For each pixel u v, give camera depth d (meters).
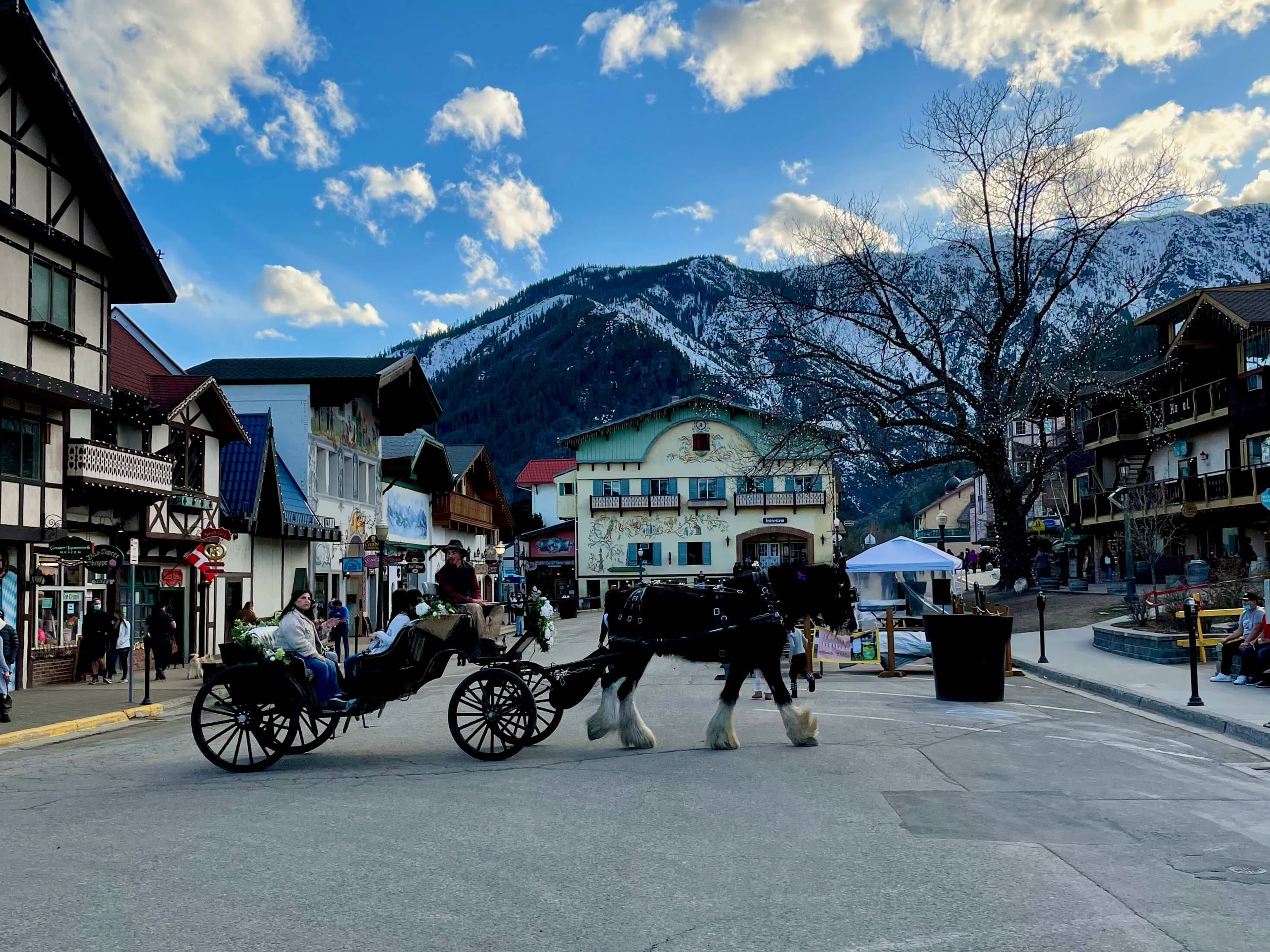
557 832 7.29
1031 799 8.43
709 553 76.06
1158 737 12.27
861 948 4.95
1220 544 43.72
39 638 23.38
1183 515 43.19
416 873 6.25
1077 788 8.90
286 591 37.72
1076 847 6.84
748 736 12.09
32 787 9.87
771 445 43.94
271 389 39.81
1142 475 51.03
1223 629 21.55
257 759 11.22
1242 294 41.59
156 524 28.14
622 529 76.75
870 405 38.53
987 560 72.12
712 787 8.86
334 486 42.94
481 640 11.09
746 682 19.73
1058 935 5.12
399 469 50.97
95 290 24.42
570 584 82.00
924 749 11.03
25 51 21.31
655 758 10.48
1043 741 11.72
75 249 23.27
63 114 22.31
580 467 77.38
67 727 15.97
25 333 21.70
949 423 40.38
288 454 39.53
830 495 75.25
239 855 6.74
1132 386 48.19
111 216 24.22
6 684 16.09
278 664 10.43
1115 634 23.38
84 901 5.76
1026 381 39.25
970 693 15.82
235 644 10.53
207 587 31.34
